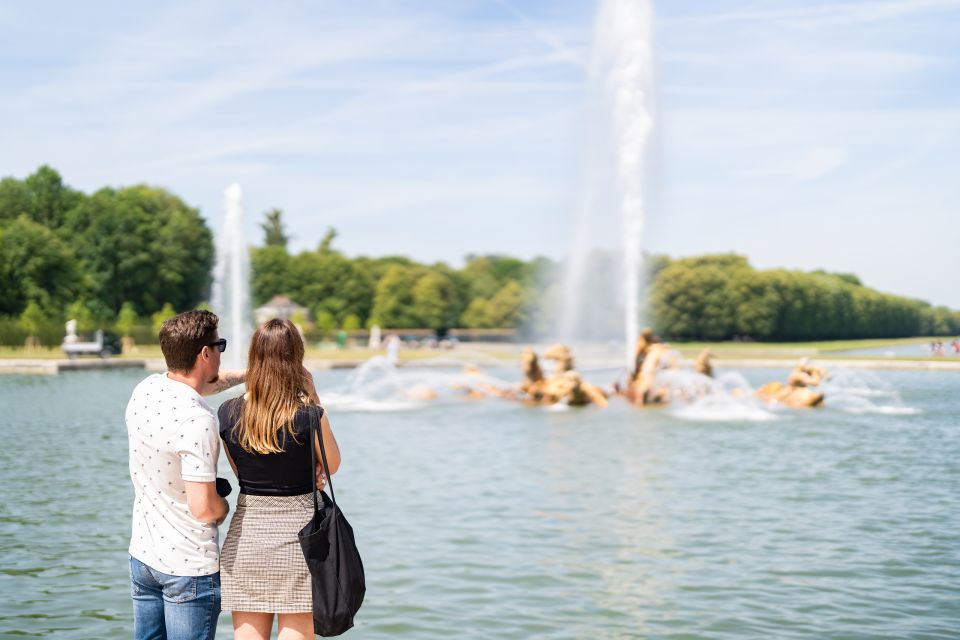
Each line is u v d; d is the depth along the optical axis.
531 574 8.66
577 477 14.68
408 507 12.05
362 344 88.31
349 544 4.51
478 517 11.38
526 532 10.50
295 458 4.45
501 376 47.88
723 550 9.62
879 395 31.45
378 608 7.58
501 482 14.18
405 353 70.50
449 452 17.86
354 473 15.11
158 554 4.39
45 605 7.49
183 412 4.35
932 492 13.20
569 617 7.34
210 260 96.44
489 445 19.00
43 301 76.44
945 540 10.05
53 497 12.42
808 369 28.03
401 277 126.81
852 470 15.35
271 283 121.88
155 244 91.19
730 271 121.00
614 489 13.54
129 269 89.62
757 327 115.75
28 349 60.31
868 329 161.62
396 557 9.28
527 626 7.12
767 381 41.91
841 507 12.05
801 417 24.64
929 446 18.55
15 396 30.00
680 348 93.25
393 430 21.86
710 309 115.25
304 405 4.47
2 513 11.30
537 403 28.84
